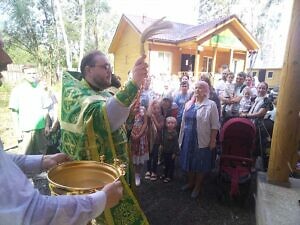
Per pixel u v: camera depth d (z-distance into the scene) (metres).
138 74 1.60
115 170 1.21
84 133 1.71
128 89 1.60
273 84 18.66
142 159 3.96
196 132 3.52
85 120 1.68
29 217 0.77
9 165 0.81
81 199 0.88
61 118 1.88
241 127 3.65
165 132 4.12
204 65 15.79
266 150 4.01
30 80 4.23
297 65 2.62
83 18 18.95
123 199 1.72
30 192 0.80
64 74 1.98
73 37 22.31
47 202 0.81
